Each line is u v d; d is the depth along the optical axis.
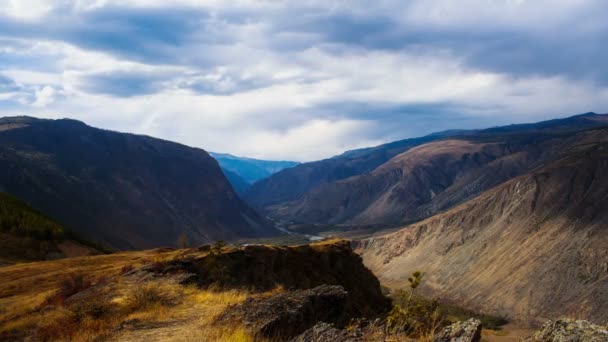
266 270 42.66
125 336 12.70
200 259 30.19
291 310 13.25
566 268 174.38
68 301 20.47
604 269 163.25
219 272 28.23
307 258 55.91
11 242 76.50
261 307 13.66
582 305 152.50
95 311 16.67
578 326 6.07
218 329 11.94
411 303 8.53
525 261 193.12
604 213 193.50
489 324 150.88
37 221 87.50
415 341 7.59
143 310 16.53
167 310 16.09
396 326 8.36
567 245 186.88
